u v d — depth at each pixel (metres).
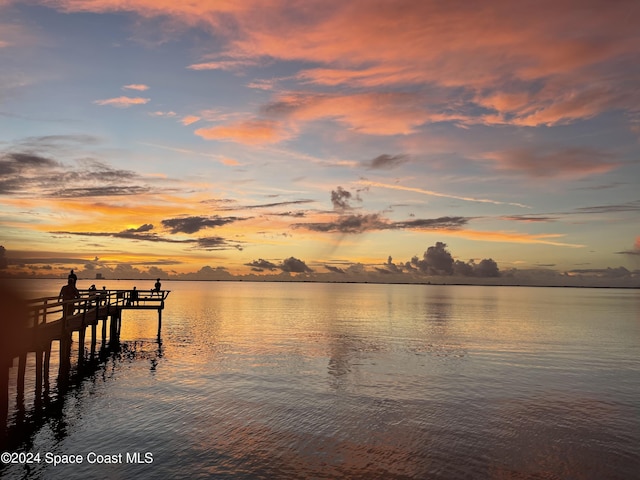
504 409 19.25
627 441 15.73
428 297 168.00
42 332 19.47
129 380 23.53
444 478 12.85
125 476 12.70
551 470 13.45
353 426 16.92
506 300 149.50
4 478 12.48
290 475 12.87
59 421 16.91
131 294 39.91
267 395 20.98
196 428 16.44
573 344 38.50
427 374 25.91
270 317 64.19
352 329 49.25
